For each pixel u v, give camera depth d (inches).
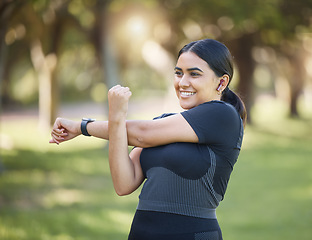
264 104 1573.6
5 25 342.6
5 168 392.2
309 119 1045.2
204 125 75.3
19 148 530.0
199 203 75.7
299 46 845.2
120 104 75.6
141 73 1579.7
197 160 74.7
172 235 74.4
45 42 674.2
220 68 79.4
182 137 75.2
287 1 657.6
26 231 210.8
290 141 682.2
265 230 240.2
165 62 714.2
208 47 79.0
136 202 303.3
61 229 220.2
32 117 984.3
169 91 717.3
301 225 250.5
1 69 385.4
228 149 77.1
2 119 927.0
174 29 670.5
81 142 633.0
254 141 677.3
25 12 534.6
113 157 77.3
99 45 597.9
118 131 76.1
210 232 76.2
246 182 384.2
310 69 996.6
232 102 89.4
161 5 616.7
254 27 657.6
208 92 79.4
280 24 603.5
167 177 75.2
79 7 569.3
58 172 394.9
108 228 229.5
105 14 535.8
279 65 1025.5
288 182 383.6
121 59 745.6
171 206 75.0
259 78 1905.8
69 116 965.2
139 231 76.5
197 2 593.9
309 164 479.5
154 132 75.7
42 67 701.3
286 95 1106.7
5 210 255.8
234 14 567.5
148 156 77.6
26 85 1274.6
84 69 1323.8
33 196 299.3
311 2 650.2
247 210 287.4
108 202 297.3
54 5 582.2
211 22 647.8
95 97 1523.1
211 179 75.9
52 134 82.4
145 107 1295.5
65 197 303.6
